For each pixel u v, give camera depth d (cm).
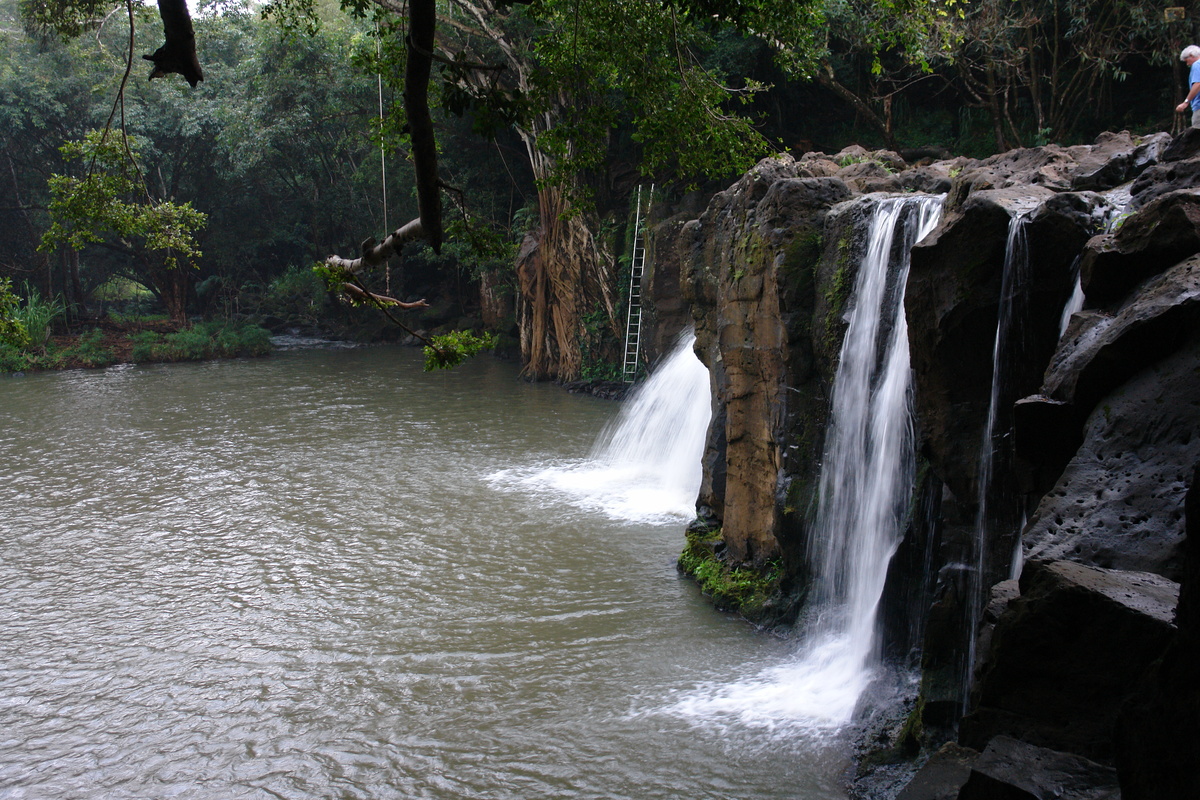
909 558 909
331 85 3953
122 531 1555
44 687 996
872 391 991
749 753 839
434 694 973
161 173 4538
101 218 1031
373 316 4762
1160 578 420
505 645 1092
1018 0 2255
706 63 2580
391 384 3219
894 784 754
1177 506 444
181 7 507
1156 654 393
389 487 1825
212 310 5222
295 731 901
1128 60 2392
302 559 1410
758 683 980
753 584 1195
